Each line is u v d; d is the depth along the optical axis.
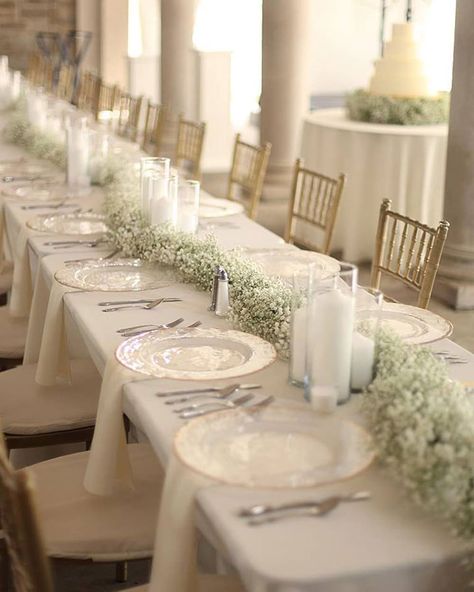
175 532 1.80
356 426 1.92
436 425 1.73
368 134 5.86
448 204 5.21
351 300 2.03
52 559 2.17
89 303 2.84
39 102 5.89
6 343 3.46
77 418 2.82
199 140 5.81
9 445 2.79
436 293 5.36
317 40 11.65
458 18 4.86
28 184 4.57
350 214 6.00
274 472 1.79
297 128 7.38
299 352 2.18
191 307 2.81
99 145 4.59
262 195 7.49
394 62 6.37
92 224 3.79
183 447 1.87
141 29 12.74
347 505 1.70
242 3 12.45
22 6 12.80
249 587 1.55
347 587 1.53
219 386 2.21
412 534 1.62
